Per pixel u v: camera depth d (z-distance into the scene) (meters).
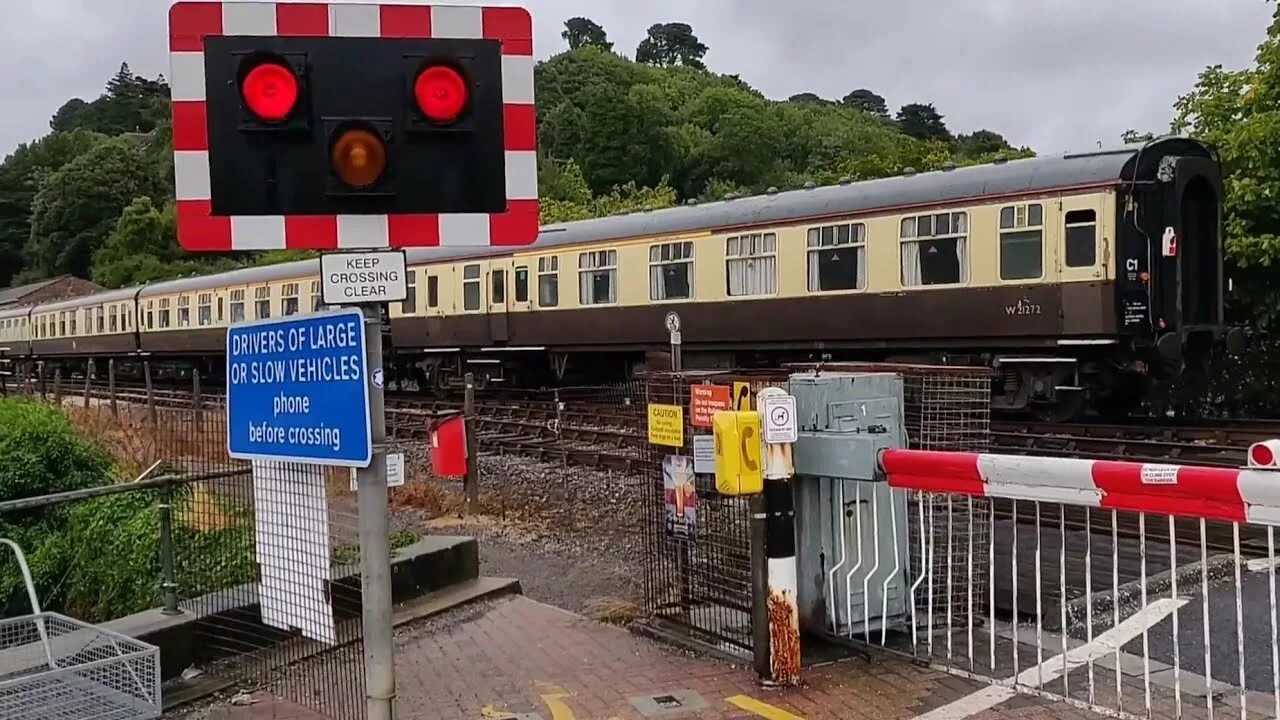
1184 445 11.56
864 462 5.04
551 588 7.71
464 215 3.94
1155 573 6.78
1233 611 5.82
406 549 7.08
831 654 5.36
